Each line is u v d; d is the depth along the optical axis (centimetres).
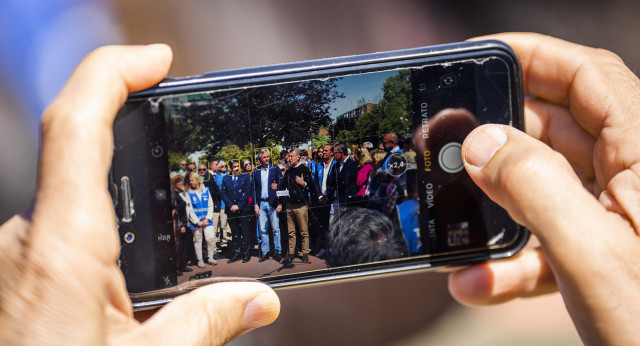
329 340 143
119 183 83
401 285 146
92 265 59
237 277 85
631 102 85
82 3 142
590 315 68
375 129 87
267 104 86
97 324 59
